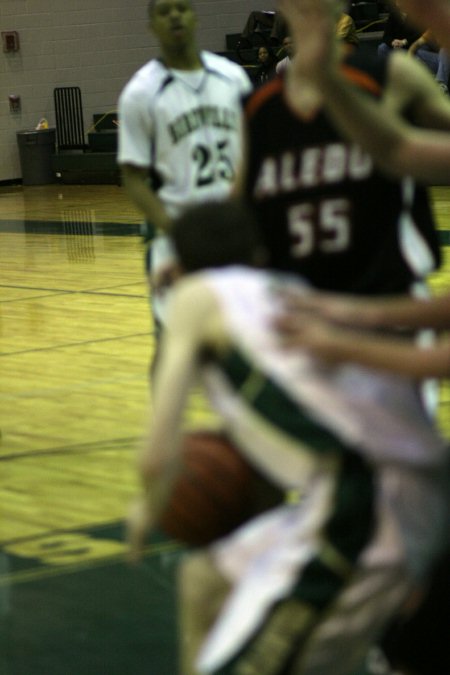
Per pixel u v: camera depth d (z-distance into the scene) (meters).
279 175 3.73
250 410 2.55
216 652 2.47
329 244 3.71
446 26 2.17
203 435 3.02
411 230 3.72
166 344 2.62
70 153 22.73
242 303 2.57
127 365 8.01
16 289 11.40
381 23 20.38
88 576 4.44
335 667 2.55
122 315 9.81
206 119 5.58
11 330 9.42
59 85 23.12
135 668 3.68
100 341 8.84
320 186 3.69
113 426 6.53
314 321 2.49
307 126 3.67
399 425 2.52
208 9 23.75
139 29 23.53
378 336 3.25
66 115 23.03
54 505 5.25
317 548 2.48
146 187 5.56
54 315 9.97
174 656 3.76
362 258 3.72
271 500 3.04
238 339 2.53
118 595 4.25
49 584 4.38
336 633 2.49
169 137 5.54
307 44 2.37
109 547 4.71
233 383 2.55
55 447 6.16
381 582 2.50
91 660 3.75
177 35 5.50
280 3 2.41
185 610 2.75
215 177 5.62
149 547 4.69
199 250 2.71
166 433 2.50
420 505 2.52
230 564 2.65
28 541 4.82
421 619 2.90
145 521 2.57
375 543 2.49
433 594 2.85
